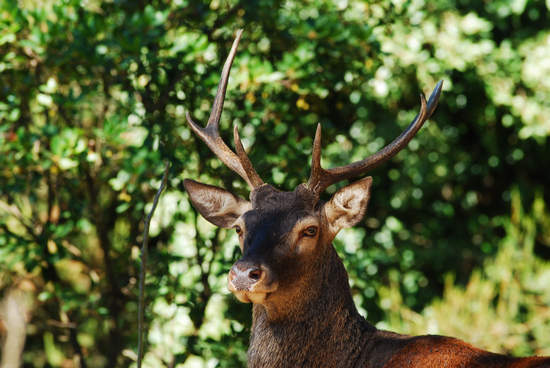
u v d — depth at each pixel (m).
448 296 15.26
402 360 6.53
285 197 6.81
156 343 10.68
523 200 18.75
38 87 10.29
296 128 10.77
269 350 6.84
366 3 11.05
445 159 17.50
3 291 13.70
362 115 14.99
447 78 14.12
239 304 9.98
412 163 17.06
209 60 10.38
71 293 10.62
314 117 11.29
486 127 17.88
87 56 9.53
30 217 12.07
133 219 10.94
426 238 18.19
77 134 9.65
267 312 6.86
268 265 6.31
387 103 15.68
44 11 9.72
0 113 10.08
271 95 10.52
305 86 10.05
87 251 12.45
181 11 10.38
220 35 10.73
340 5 11.10
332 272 6.95
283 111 10.26
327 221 6.98
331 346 6.82
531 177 19.05
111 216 11.70
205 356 9.94
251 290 6.18
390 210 17.84
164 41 10.00
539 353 14.48
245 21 10.44
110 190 11.71
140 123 10.20
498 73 15.24
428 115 7.39
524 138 16.84
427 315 15.14
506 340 14.50
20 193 10.68
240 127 10.52
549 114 15.48
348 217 7.01
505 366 6.03
